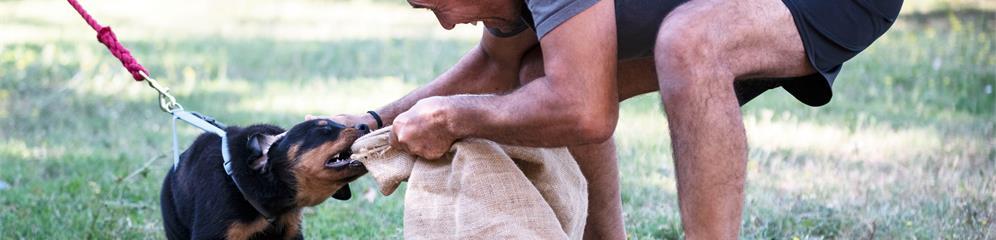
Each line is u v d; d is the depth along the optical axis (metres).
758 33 3.64
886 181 6.35
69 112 8.74
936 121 8.05
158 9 16.22
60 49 12.05
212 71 10.66
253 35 13.55
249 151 4.48
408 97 4.60
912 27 13.09
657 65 3.59
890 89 9.40
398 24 14.57
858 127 7.85
